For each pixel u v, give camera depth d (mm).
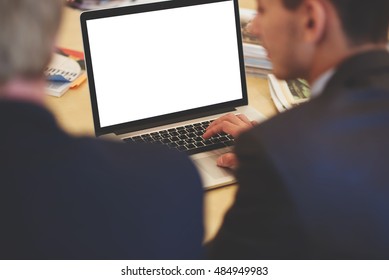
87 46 1419
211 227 1208
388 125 805
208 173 1325
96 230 690
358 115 812
